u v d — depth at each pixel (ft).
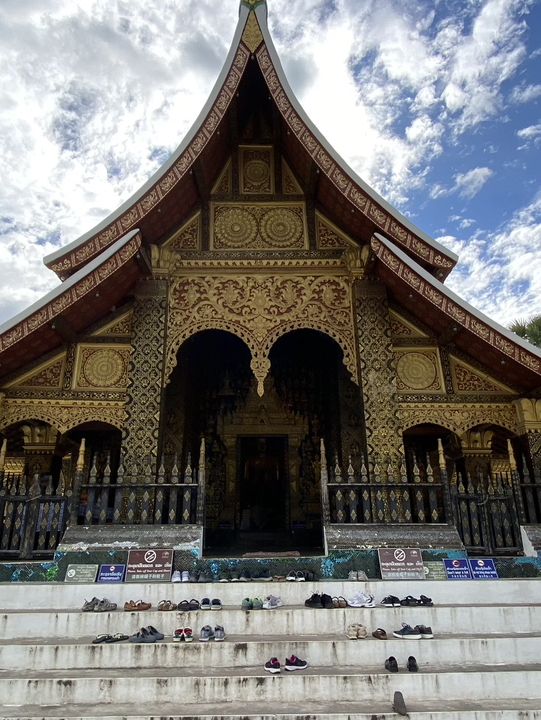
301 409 41.50
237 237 31.40
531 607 19.03
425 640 16.89
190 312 29.58
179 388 36.58
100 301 27.61
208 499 39.19
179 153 27.43
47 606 19.92
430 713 13.41
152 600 20.08
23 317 24.71
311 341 43.01
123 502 23.72
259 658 16.31
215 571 21.66
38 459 32.35
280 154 33.47
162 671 15.56
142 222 27.35
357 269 29.91
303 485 39.70
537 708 13.89
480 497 24.25
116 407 27.76
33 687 14.47
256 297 30.04
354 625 17.60
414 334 29.94
